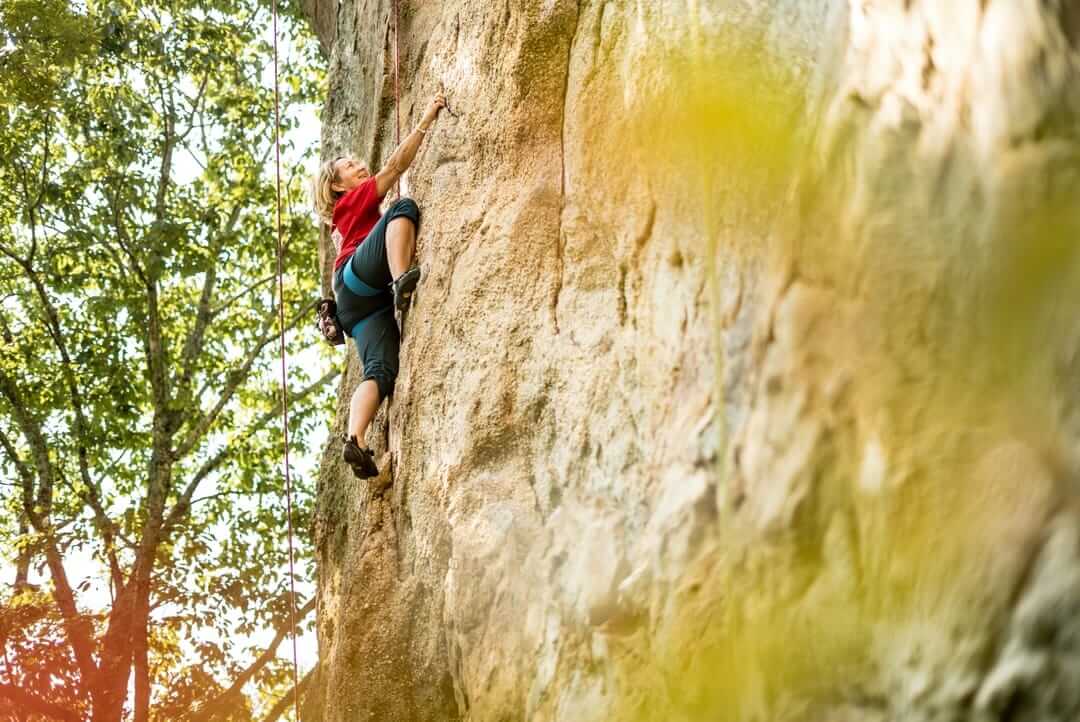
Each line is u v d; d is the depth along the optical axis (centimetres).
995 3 241
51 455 1825
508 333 515
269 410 1948
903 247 235
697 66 115
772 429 272
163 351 1869
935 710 212
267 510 1812
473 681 475
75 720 1578
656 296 416
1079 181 205
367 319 635
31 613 1598
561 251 507
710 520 346
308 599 1783
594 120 488
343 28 930
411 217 611
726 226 314
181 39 1848
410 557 584
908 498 217
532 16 544
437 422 554
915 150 243
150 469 1772
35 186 1803
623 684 362
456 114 603
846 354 250
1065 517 192
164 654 1716
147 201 1841
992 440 203
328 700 612
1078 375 178
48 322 1794
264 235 1938
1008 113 229
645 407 410
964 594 207
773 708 151
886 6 268
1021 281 108
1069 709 197
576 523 436
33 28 1667
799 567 254
